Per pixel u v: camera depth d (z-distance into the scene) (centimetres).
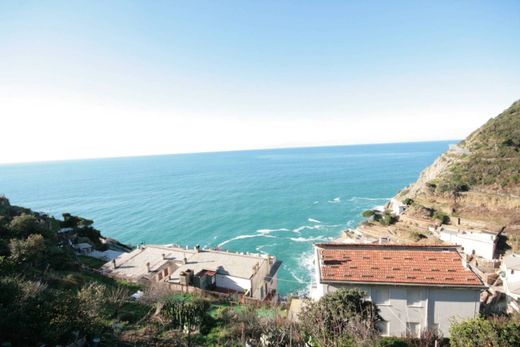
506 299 3553
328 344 1617
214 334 2042
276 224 9550
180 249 4672
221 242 8188
